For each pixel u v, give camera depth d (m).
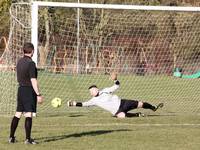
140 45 80.12
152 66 81.31
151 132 29.92
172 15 76.62
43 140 26.78
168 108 45.81
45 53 72.06
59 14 74.62
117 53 78.50
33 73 25.05
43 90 59.06
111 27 78.50
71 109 43.25
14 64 47.44
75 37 76.38
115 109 37.56
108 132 29.81
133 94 59.72
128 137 28.03
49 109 42.97
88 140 26.91
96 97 37.62
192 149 24.70
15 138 26.62
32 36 39.53
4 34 102.81
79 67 74.88
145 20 78.62
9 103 42.94
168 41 80.25
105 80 71.12
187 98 56.03
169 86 68.62
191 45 79.75
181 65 81.50
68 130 30.50
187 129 31.50
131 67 79.75
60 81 68.25
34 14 39.53
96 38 77.50
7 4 98.69
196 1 105.00
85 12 77.56
